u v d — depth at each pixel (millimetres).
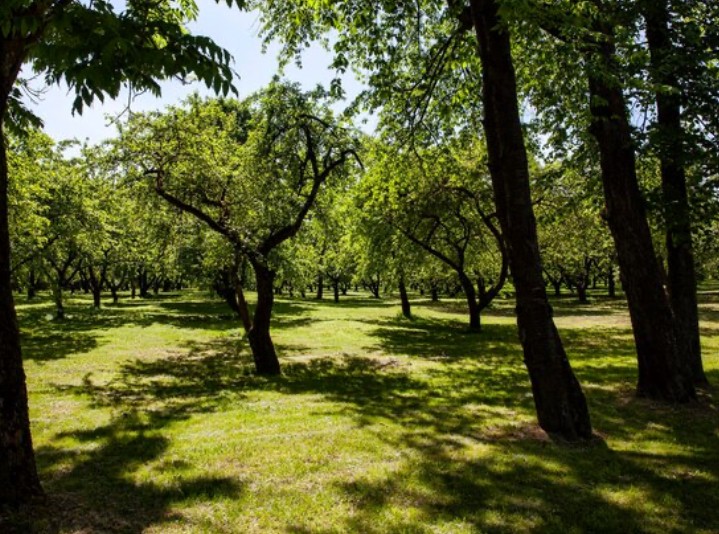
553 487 5930
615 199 10117
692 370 11180
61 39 3607
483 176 22719
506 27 6875
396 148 13227
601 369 14117
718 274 38812
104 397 11398
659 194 9930
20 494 5270
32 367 15328
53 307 38375
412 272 30328
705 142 9180
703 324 24312
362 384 12953
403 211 24188
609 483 6031
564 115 10414
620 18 9672
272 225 15273
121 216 26078
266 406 10461
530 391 11734
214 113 14602
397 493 5805
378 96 11789
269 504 5543
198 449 7547
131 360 16922
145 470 6664
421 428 8602
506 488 5906
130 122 13602
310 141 14797
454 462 6809
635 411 9273
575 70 8211
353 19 10680
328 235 18594
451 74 12227
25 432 5375
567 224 30875
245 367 15680
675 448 7270
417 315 35812
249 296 52938
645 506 5398
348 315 35375
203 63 3752
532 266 8008
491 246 28062
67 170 25734
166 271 36500
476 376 13898
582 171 13281
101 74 3381
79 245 28250
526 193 7949
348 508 5426
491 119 8500
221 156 14648
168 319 30719
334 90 10562
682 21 10273
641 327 10188
